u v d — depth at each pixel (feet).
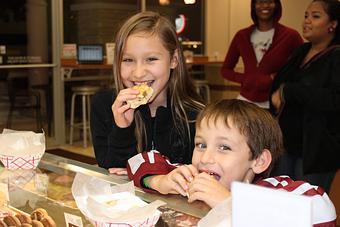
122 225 2.92
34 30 18.88
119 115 5.43
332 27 8.96
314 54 9.08
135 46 5.35
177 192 3.80
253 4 13.00
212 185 3.50
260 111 4.30
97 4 20.65
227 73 13.79
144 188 4.13
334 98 8.34
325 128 8.66
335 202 8.35
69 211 3.66
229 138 4.00
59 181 4.35
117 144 5.52
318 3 8.94
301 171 9.11
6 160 4.73
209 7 25.00
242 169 4.08
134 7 22.07
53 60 19.43
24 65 18.76
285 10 21.71
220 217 2.65
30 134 4.97
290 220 1.95
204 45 25.21
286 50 12.62
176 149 5.76
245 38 13.32
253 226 2.05
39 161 4.84
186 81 5.97
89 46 19.20
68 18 19.71
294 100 8.76
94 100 6.25
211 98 24.75
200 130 4.19
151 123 5.74
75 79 19.97
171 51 5.62
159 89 5.54
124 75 5.53
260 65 12.73
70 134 19.76
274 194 2.00
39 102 19.40
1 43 18.12
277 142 4.38
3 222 3.65
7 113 18.75
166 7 23.39
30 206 3.91
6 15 18.08
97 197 3.23
